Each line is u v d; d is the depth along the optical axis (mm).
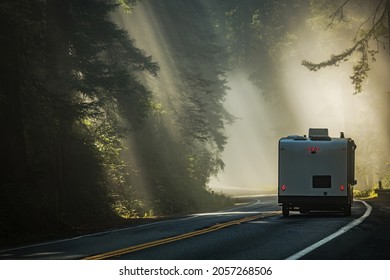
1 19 28406
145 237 25125
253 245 21250
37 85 34281
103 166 42750
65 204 38469
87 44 35156
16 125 32562
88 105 35344
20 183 32188
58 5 34719
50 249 22125
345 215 36188
